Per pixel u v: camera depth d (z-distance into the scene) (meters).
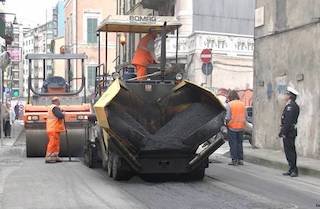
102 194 9.88
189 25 29.69
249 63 28.72
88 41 56.88
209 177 12.24
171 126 11.16
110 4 57.84
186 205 8.83
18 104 49.62
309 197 9.80
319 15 14.98
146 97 11.32
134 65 13.07
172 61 20.09
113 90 10.80
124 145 10.80
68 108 16.77
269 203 9.04
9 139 23.53
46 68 20.06
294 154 12.64
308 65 15.51
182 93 11.41
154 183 11.23
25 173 12.88
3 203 9.10
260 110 18.27
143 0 31.88
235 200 9.29
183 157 11.12
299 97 15.87
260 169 13.98
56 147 15.49
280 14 17.02
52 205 8.88
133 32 13.72
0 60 20.53
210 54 20.56
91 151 13.87
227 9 30.80
